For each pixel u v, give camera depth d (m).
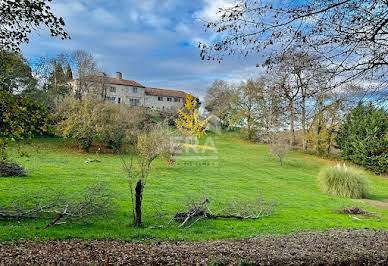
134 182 16.56
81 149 29.80
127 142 31.14
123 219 9.17
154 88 69.81
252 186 19.11
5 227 7.05
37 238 6.50
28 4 6.46
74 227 7.86
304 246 6.88
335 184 17.72
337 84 4.81
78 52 49.88
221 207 12.23
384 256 6.06
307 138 32.53
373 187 21.73
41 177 15.45
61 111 30.12
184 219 9.73
